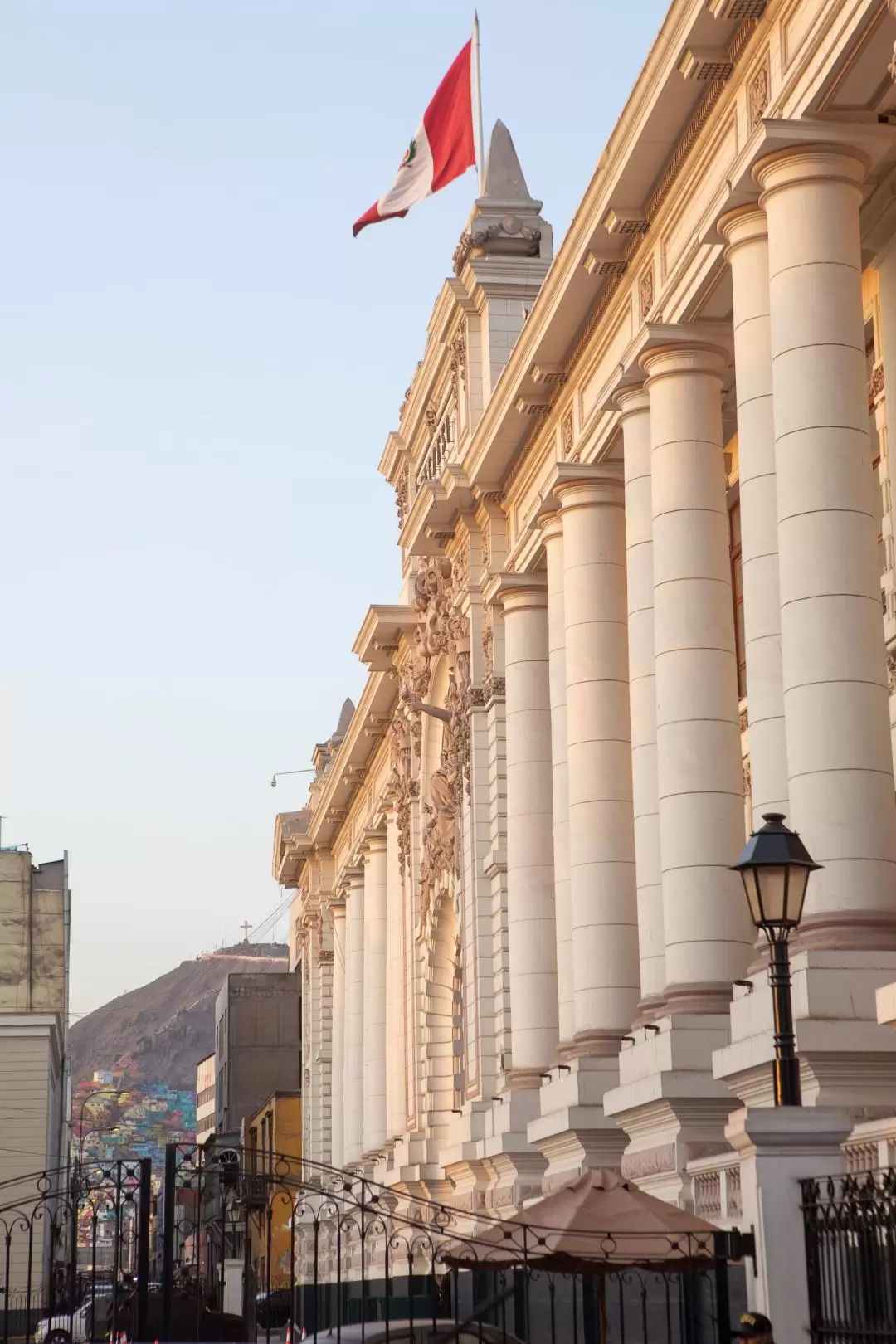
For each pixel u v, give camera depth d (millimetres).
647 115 27344
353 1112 67438
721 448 28938
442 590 46125
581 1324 26578
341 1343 18531
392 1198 50281
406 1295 47375
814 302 23203
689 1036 26219
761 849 16438
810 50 22969
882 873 21766
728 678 27812
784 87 23828
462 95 44781
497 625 41594
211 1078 176875
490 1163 38531
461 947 43938
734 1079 23047
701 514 28328
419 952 51406
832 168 23578
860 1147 18062
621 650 34188
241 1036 115938
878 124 23578
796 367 23078
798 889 16359
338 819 73375
